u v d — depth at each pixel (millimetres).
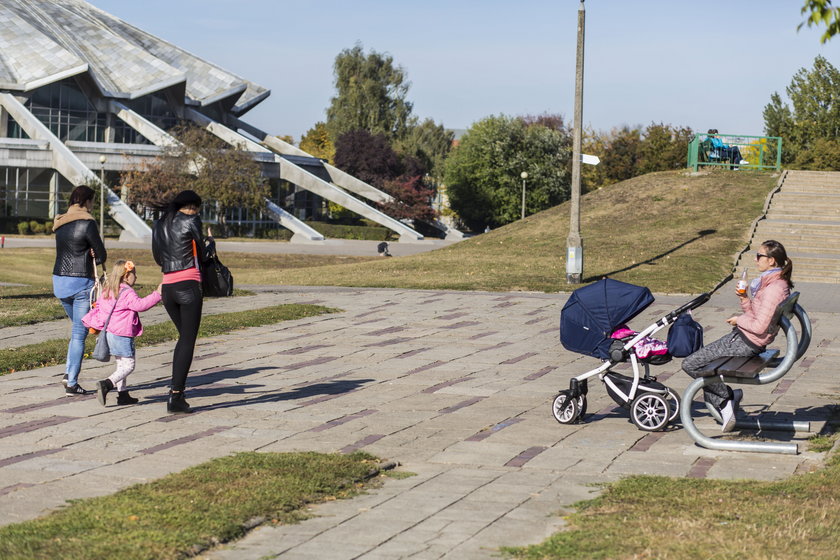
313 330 17406
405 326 18078
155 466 7723
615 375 9664
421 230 98750
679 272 29281
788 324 8312
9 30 88188
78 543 5402
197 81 100938
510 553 5465
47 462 7820
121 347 10344
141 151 81875
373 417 10016
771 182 44188
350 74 114750
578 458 8250
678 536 5594
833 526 5750
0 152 74125
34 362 13125
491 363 13852
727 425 9172
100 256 10961
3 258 41000
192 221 9938
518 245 38719
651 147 79750
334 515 6363
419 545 5652
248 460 7691
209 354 14516
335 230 85750
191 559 5359
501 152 99375
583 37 27203
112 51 92875
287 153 103062
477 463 8062
